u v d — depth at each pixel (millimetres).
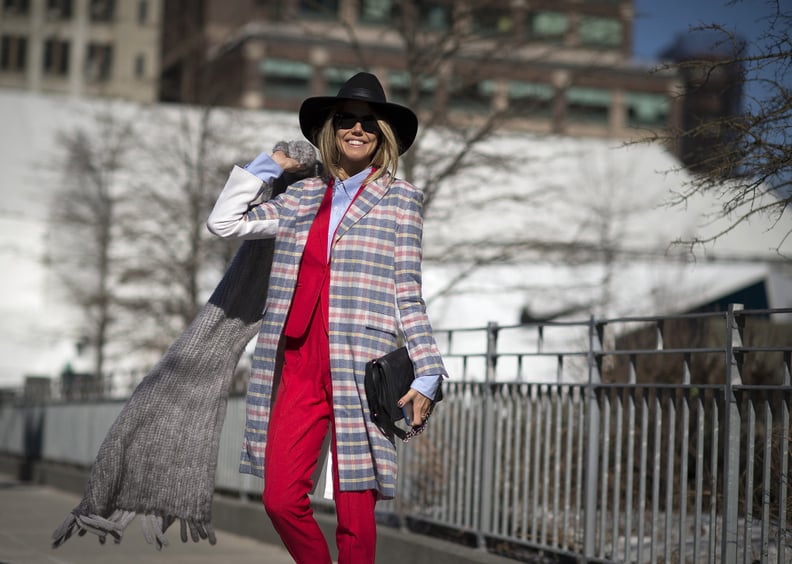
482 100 13391
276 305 4133
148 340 19344
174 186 19812
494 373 7172
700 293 19344
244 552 8531
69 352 38562
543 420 6820
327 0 14766
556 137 13359
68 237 27781
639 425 6742
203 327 4414
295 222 4176
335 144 4266
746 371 7832
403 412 3971
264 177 4211
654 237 23047
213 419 4441
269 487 4047
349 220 4090
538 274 15609
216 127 19062
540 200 13992
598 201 23281
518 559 6855
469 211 12977
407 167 11953
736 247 24688
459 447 7449
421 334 4020
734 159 5254
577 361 9602
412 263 4086
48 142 39562
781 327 8070
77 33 70438
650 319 5637
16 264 38406
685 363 5316
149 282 19141
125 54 69625
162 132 20641
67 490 15117
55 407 17375
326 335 4086
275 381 4219
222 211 4133
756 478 5590
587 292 15555
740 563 4902
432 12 13156
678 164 6016
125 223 20125
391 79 13430
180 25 21750
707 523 6168
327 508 8812
